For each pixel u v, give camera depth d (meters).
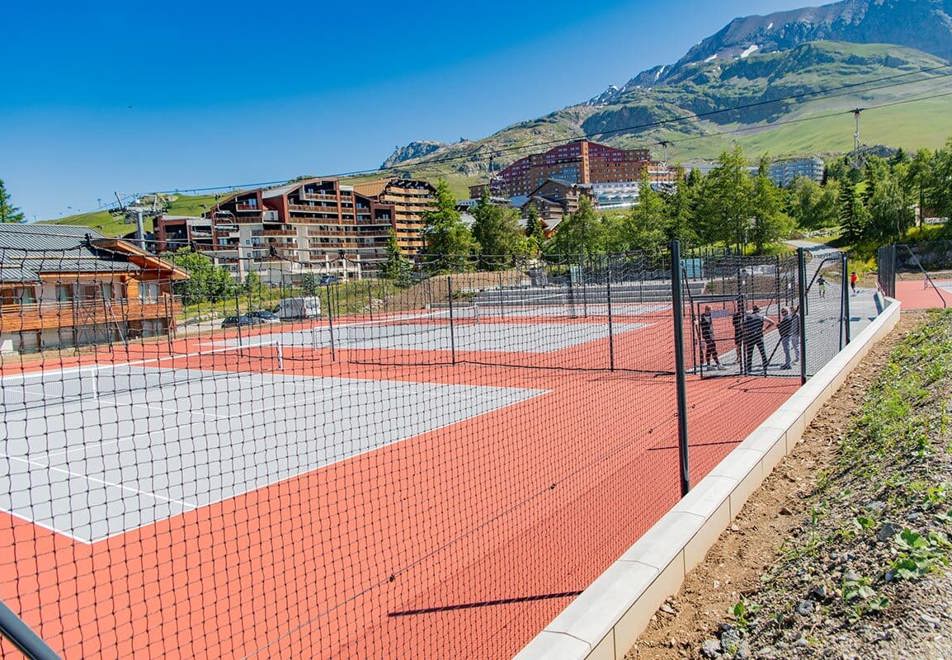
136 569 5.97
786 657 3.18
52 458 10.80
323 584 5.30
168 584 5.55
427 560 5.66
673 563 4.14
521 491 7.35
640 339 20.12
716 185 61.12
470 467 8.41
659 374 14.66
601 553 5.61
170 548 5.93
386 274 15.00
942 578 3.23
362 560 5.73
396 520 6.66
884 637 2.96
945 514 3.84
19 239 29.03
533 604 4.82
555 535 6.07
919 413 6.23
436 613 4.76
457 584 5.20
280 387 16.97
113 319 7.14
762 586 4.12
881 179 86.75
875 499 4.65
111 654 4.44
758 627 3.61
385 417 12.27
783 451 6.74
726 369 14.49
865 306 25.47
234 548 6.26
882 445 5.85
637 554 4.11
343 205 100.94
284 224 90.38
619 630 3.48
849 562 3.80
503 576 5.30
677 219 63.88
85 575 5.90
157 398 16.20
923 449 5.02
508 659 4.09
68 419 14.04
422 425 11.29
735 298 14.45
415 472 8.33
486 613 4.72
